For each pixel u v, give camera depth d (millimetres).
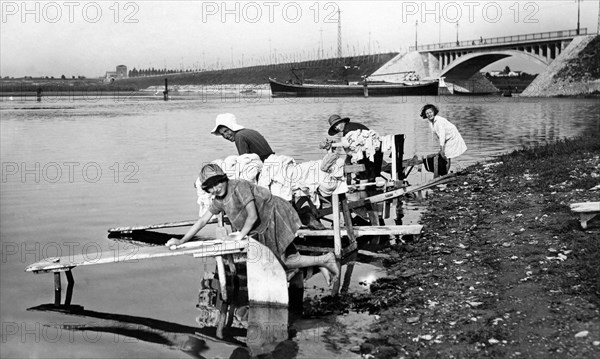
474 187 13398
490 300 6465
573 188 11234
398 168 13516
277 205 7238
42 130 29891
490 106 65688
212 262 8750
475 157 20016
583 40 113938
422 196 13359
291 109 57562
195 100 86812
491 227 9594
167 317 6598
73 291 7418
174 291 7461
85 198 13070
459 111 54594
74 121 36812
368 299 7109
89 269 8328
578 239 7949
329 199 10406
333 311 6754
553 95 109188
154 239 9883
